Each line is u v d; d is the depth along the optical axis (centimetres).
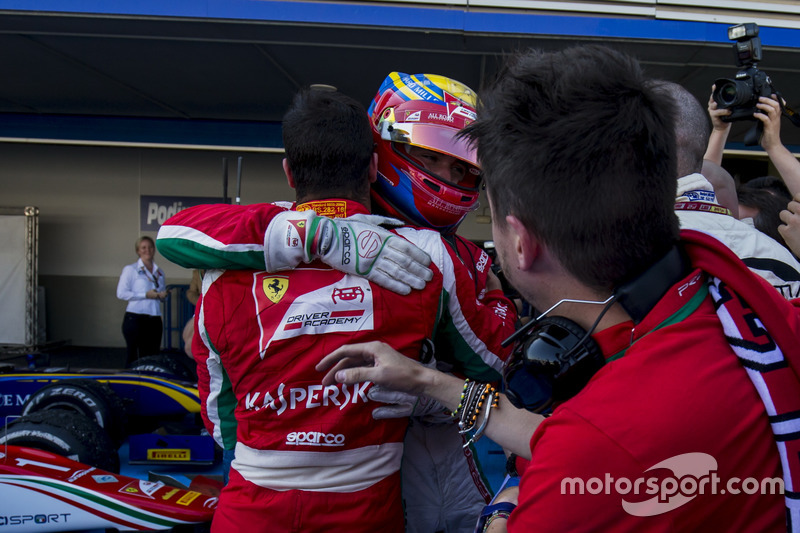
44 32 464
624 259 65
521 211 69
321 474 108
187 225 111
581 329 71
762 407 61
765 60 473
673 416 58
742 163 771
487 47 474
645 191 64
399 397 111
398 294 110
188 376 407
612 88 66
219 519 115
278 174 870
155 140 762
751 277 63
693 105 139
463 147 133
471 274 135
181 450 282
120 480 204
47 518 188
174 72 564
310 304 108
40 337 886
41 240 902
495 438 94
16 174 898
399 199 140
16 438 230
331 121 120
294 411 108
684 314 66
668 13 446
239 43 481
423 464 135
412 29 446
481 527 101
